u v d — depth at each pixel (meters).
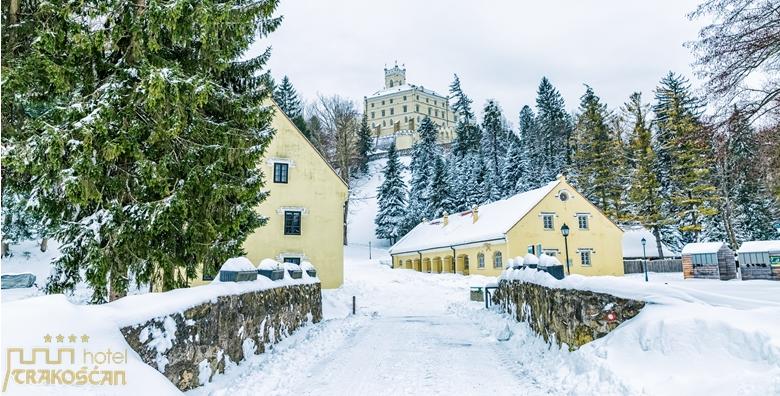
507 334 11.16
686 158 36.41
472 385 7.05
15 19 7.71
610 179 44.56
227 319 7.41
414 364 8.52
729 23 9.77
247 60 11.52
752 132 10.38
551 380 6.80
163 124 8.47
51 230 8.45
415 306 20.17
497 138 63.72
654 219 38.50
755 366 4.32
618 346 5.88
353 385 7.12
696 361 4.81
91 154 7.66
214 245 10.18
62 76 7.51
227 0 9.41
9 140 7.30
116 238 8.38
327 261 23.52
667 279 28.30
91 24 8.05
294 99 55.16
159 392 4.45
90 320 4.38
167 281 9.31
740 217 39.94
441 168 52.78
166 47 9.38
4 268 26.48
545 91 64.75
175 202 8.43
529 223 31.20
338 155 55.25
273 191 23.28
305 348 9.94
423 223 48.12
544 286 9.26
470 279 28.84
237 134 9.94
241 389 6.56
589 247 32.81
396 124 105.81
